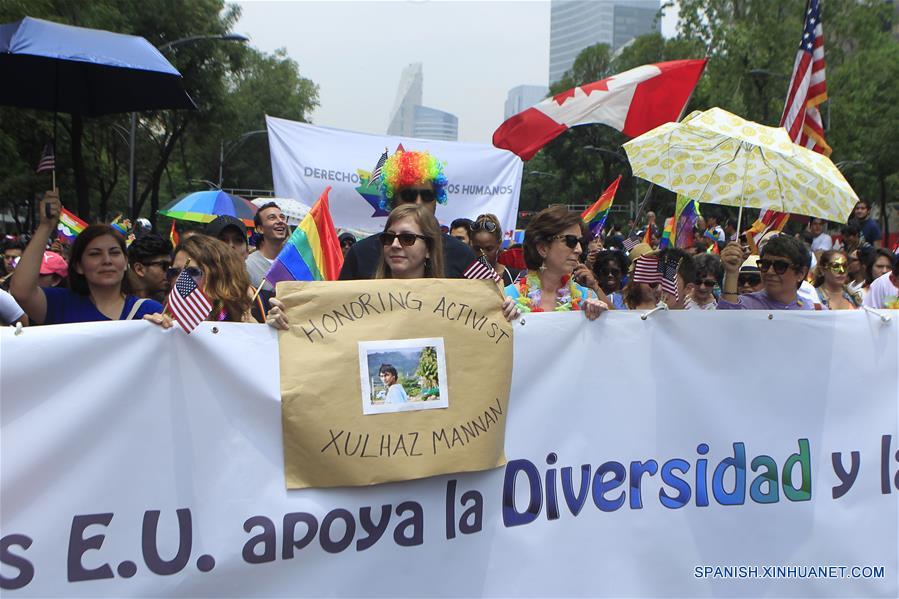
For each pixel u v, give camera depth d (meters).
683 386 3.23
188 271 2.69
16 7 14.97
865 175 36.75
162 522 2.56
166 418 2.57
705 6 32.53
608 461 3.13
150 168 42.47
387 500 2.78
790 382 3.37
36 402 2.43
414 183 4.21
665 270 3.28
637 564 3.15
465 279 2.94
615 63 56.25
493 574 2.94
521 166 9.06
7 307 3.44
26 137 25.16
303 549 2.69
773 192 4.14
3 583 2.38
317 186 8.52
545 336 3.04
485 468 2.86
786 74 29.17
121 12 25.36
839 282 5.93
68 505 2.45
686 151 4.34
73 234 9.23
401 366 2.77
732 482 3.28
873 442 3.49
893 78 34.31
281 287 2.71
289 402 2.66
